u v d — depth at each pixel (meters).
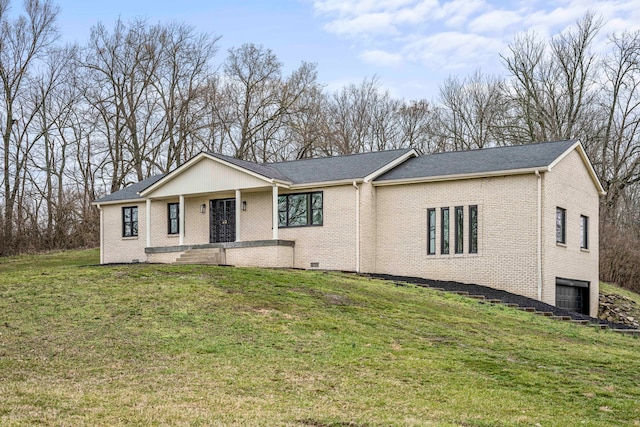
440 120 55.25
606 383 12.87
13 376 11.73
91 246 50.12
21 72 47.72
